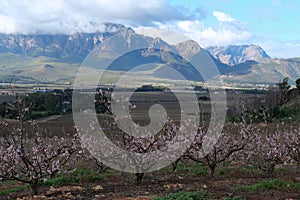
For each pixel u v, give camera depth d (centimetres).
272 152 1377
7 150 1048
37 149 1094
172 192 1070
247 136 1384
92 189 1166
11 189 1238
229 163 1769
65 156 1204
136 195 1045
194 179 1335
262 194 1000
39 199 1020
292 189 1062
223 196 986
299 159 1401
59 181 1311
